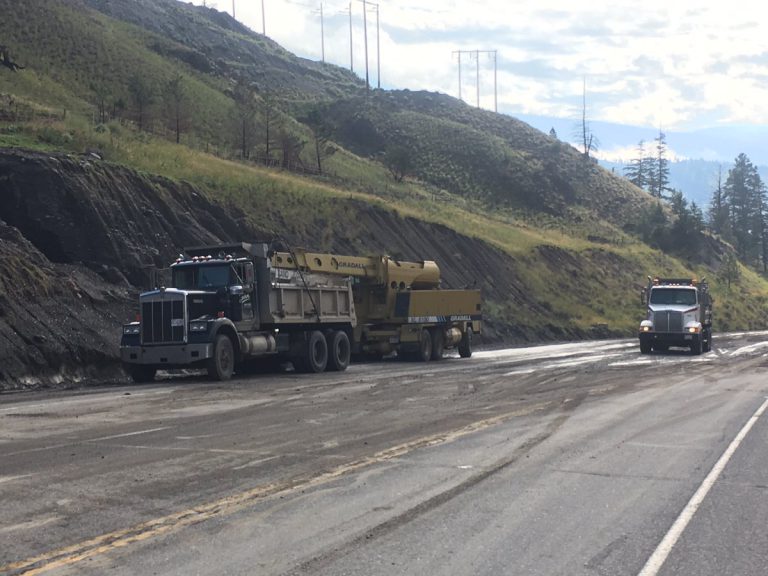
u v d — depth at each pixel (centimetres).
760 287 9869
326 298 2642
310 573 615
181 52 8938
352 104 11688
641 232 10006
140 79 5925
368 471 988
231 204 3850
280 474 963
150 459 1045
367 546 684
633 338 5484
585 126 13388
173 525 739
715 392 1950
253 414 1475
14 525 735
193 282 2311
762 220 14362
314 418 1432
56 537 699
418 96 13925
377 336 2942
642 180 16675
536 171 10838
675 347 3981
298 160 6419
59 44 6638
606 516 798
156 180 3441
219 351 2162
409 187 8181
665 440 1260
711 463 1079
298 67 14725
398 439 1223
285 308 2438
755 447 1210
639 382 2166
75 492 862
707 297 3700
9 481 912
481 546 690
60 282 2467
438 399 1738
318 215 4419
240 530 726
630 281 7350
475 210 8138
